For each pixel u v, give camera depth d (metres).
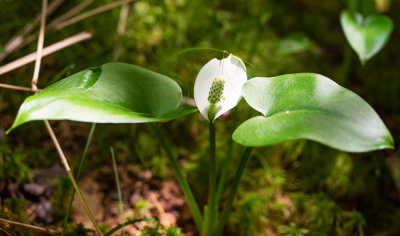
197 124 0.61
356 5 0.65
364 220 0.52
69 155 0.54
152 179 0.54
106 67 0.39
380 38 0.56
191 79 0.63
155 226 0.48
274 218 0.53
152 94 0.39
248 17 0.81
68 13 0.60
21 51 0.59
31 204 0.47
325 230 0.52
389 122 0.70
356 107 0.33
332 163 0.59
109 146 0.55
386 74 0.79
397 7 1.00
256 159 0.59
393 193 0.59
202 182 0.54
